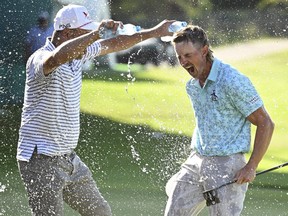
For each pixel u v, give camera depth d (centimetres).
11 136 2595
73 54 1171
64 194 1281
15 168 2212
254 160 1142
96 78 3984
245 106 1136
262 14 4197
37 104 1224
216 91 1141
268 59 3784
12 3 3366
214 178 1159
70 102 1231
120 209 1792
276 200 1927
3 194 1872
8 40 3281
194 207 1191
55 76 1212
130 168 2288
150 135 2741
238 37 4134
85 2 3800
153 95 3553
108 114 3177
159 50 4056
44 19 3158
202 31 1144
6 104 2956
